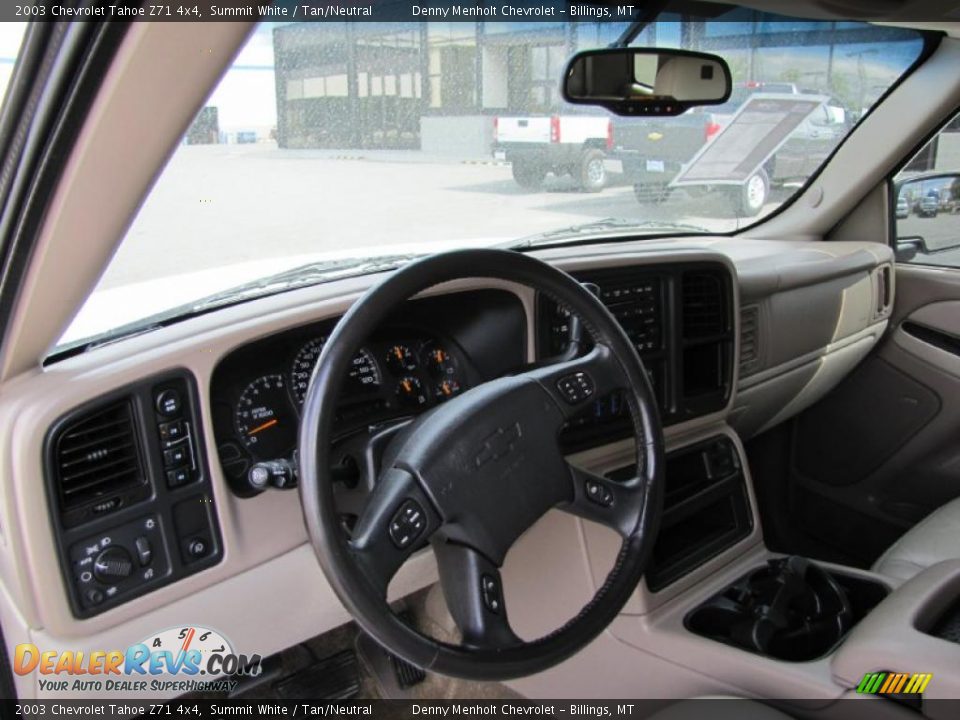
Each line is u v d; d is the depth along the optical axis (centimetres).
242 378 135
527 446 115
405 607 198
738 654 151
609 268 175
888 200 267
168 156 91
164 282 143
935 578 143
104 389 117
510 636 108
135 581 125
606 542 172
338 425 147
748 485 198
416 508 105
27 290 102
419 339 157
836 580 176
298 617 145
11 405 115
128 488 122
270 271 162
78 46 75
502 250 118
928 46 234
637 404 127
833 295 234
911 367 251
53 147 85
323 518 97
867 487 263
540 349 161
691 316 191
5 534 117
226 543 132
